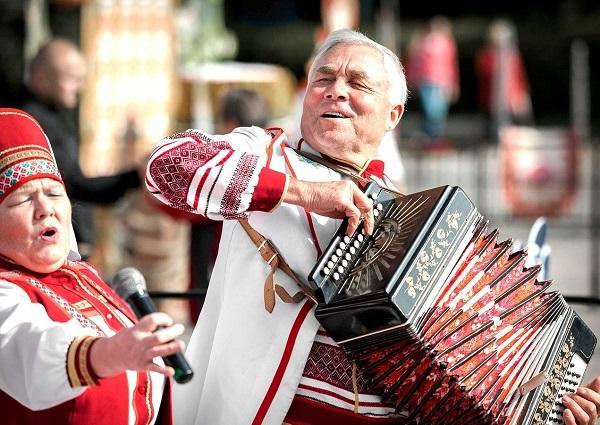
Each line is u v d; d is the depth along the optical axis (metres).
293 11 37.47
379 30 31.44
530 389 4.47
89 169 13.91
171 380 4.21
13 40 13.34
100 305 4.05
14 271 3.84
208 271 8.47
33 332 3.51
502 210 16.86
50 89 7.82
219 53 18.91
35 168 3.82
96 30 14.14
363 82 4.48
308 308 4.28
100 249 10.77
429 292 4.05
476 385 4.22
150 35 14.58
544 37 35.78
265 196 4.08
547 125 34.06
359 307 4.01
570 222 16.47
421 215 4.19
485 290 4.34
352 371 4.27
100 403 3.77
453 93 30.88
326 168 4.47
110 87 14.27
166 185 4.11
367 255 4.16
